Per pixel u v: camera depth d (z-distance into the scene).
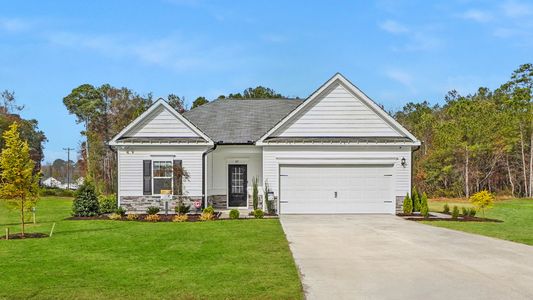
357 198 23.02
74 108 68.38
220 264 10.95
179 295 8.43
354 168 23.06
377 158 23.00
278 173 23.03
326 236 15.48
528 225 19.91
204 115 27.58
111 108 67.38
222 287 8.91
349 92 23.62
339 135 23.52
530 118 45.50
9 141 15.70
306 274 10.03
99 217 21.56
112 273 10.09
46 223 19.53
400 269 10.53
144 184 23.17
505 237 15.57
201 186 23.27
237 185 25.53
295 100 29.27
